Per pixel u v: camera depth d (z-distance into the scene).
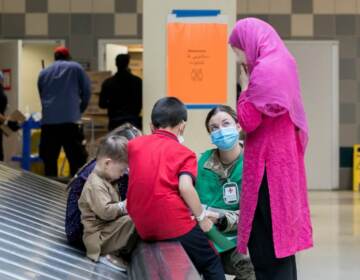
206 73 9.50
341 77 21.55
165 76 9.58
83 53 21.00
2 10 20.91
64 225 7.99
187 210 6.04
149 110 9.62
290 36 21.41
